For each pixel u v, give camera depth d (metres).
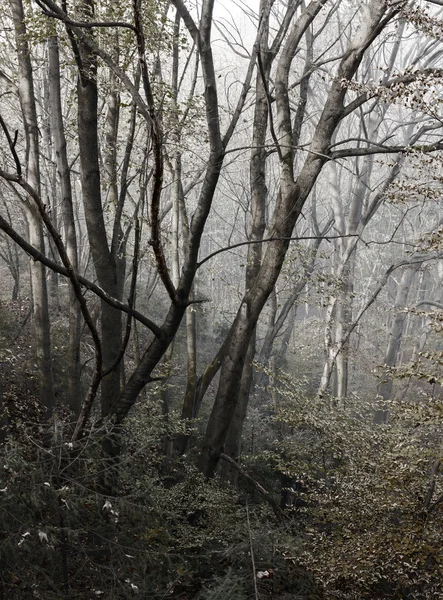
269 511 7.04
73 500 3.92
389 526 5.50
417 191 5.69
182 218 10.03
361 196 14.02
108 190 8.00
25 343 11.56
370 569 5.09
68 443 4.10
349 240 14.08
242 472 7.60
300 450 7.52
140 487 4.60
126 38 5.82
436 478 5.55
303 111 10.47
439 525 5.28
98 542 4.19
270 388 8.51
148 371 6.30
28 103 7.80
